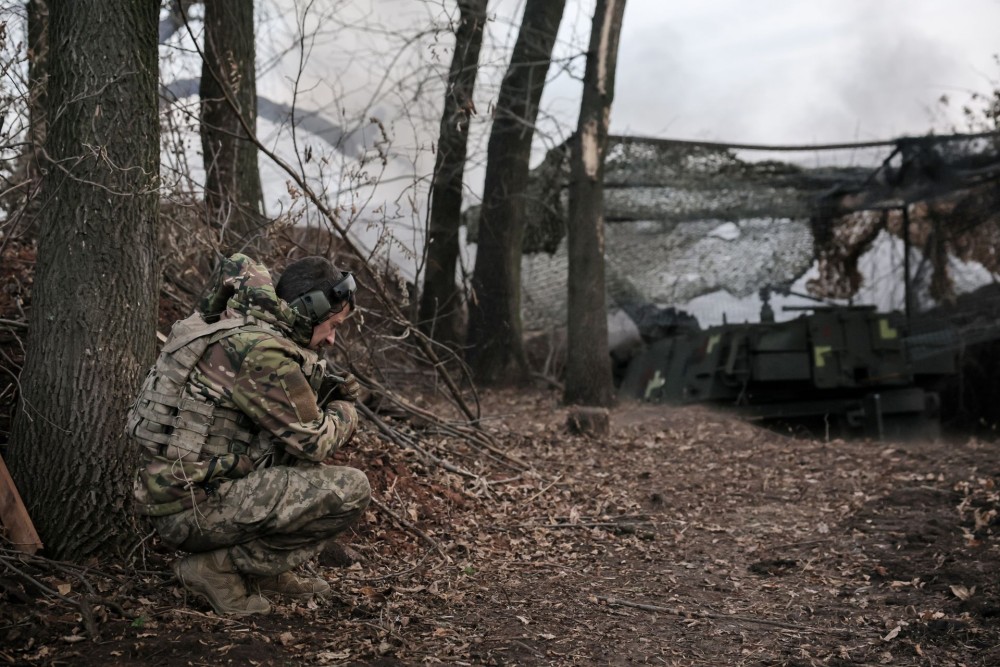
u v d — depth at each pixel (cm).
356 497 370
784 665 383
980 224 1355
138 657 321
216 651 330
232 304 362
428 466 655
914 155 1280
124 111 416
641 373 1483
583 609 450
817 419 1395
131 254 419
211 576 364
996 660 381
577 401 1179
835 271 1448
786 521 645
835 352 1274
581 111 1209
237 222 751
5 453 445
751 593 492
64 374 406
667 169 1322
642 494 709
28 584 369
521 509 638
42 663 312
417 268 719
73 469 404
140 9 423
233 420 354
